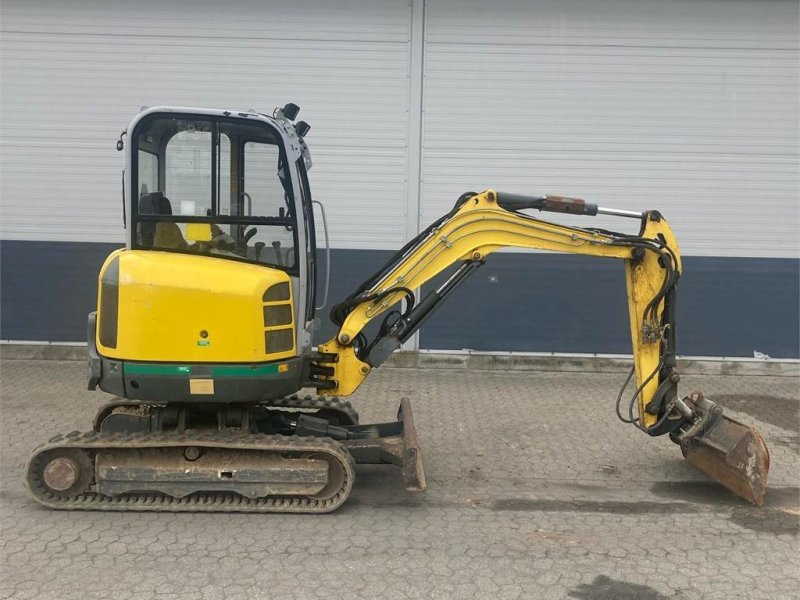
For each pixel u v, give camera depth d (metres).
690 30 7.79
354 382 4.62
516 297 8.04
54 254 8.05
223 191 4.25
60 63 7.86
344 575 3.48
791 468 5.18
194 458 4.14
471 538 3.96
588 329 8.07
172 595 3.26
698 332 8.10
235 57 7.89
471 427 6.07
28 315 8.09
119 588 3.32
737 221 7.99
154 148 4.18
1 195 7.98
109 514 4.16
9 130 7.92
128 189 4.14
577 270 8.00
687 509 4.45
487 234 4.60
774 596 3.35
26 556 3.63
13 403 6.45
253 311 4.02
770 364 8.07
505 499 4.57
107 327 4.07
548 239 4.61
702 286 8.05
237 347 4.02
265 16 7.83
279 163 4.26
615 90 7.88
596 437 5.86
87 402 6.51
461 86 7.90
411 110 7.92
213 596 3.26
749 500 4.45
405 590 3.35
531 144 7.96
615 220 8.01
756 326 8.07
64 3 7.78
